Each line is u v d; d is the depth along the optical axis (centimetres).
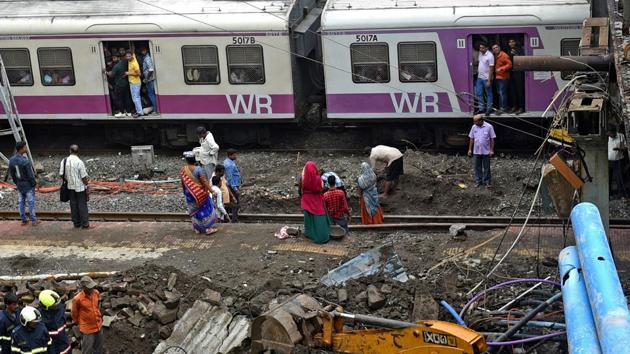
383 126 2330
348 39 2225
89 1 2419
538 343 1087
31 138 2616
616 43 1256
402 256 1451
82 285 1226
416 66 2214
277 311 1082
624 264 1381
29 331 1130
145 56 2359
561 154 1295
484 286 1316
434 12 2175
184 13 2309
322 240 1537
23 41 2397
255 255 1502
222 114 2352
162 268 1388
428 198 1944
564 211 1291
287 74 2288
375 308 1269
